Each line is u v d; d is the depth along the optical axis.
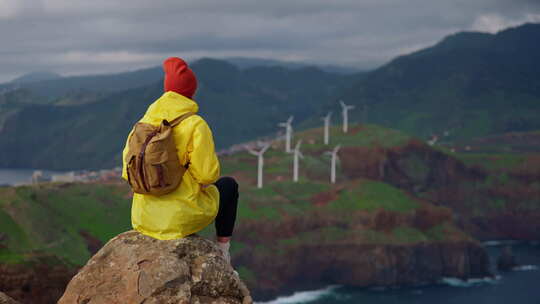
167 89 7.53
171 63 7.55
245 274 190.00
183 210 7.33
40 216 118.19
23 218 114.06
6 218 110.56
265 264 197.25
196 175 7.30
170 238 7.43
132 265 7.39
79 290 7.44
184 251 7.53
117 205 146.38
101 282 7.43
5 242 99.00
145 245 7.50
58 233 117.38
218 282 7.60
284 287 196.00
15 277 65.56
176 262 7.38
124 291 7.30
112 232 131.62
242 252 193.38
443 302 199.25
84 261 110.25
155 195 7.26
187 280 7.38
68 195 139.12
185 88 7.50
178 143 7.21
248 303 7.78
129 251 7.51
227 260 8.14
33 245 105.25
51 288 69.12
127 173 7.16
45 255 73.44
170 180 7.12
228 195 8.10
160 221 7.36
